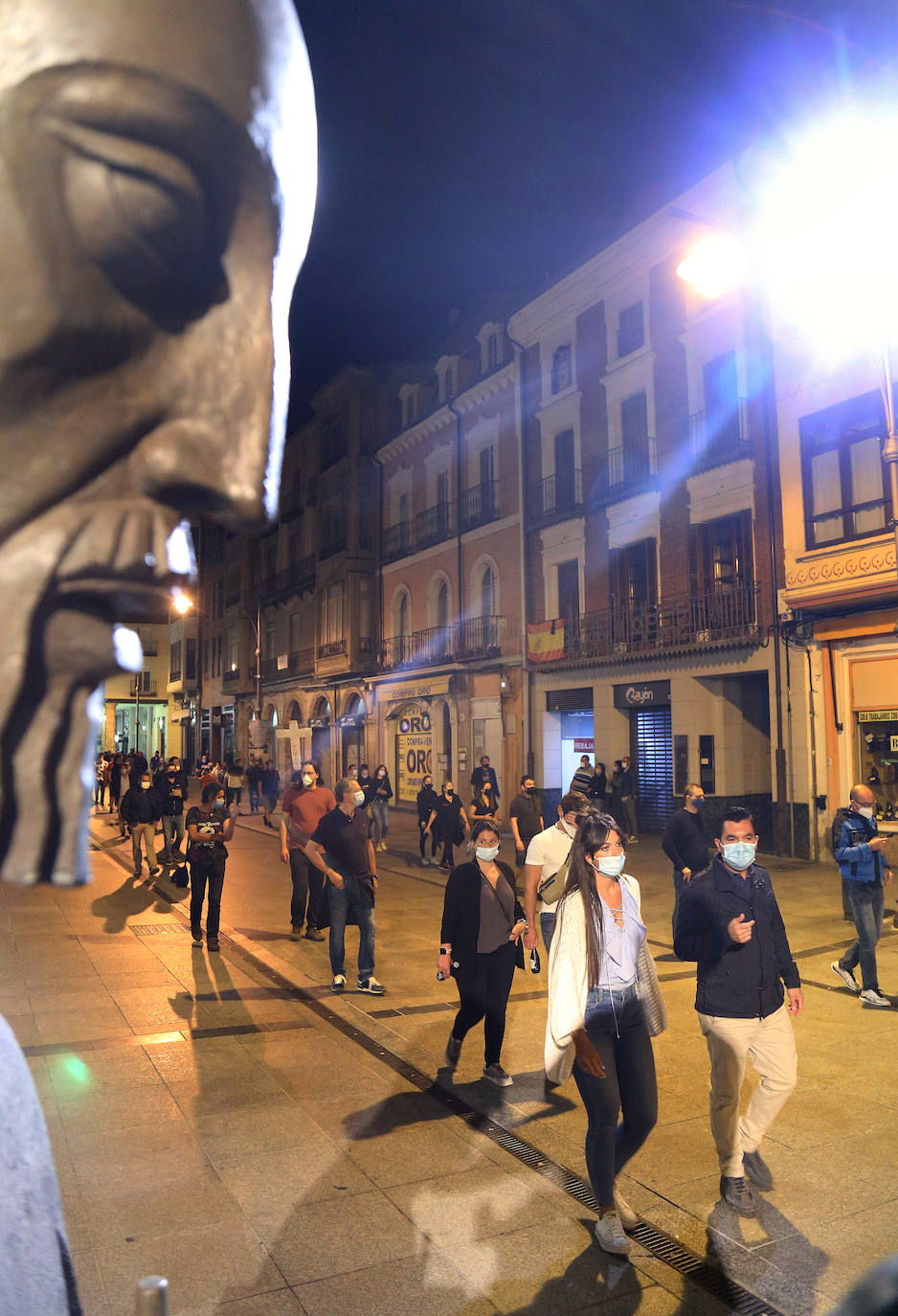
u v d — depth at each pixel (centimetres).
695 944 416
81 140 36
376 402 3212
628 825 1845
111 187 36
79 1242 365
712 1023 408
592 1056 371
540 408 2292
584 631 2070
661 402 1898
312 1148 455
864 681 1476
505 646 2377
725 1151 403
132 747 5478
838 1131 473
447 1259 356
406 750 2858
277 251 42
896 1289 32
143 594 38
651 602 1930
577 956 386
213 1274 344
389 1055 596
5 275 36
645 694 1898
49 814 36
